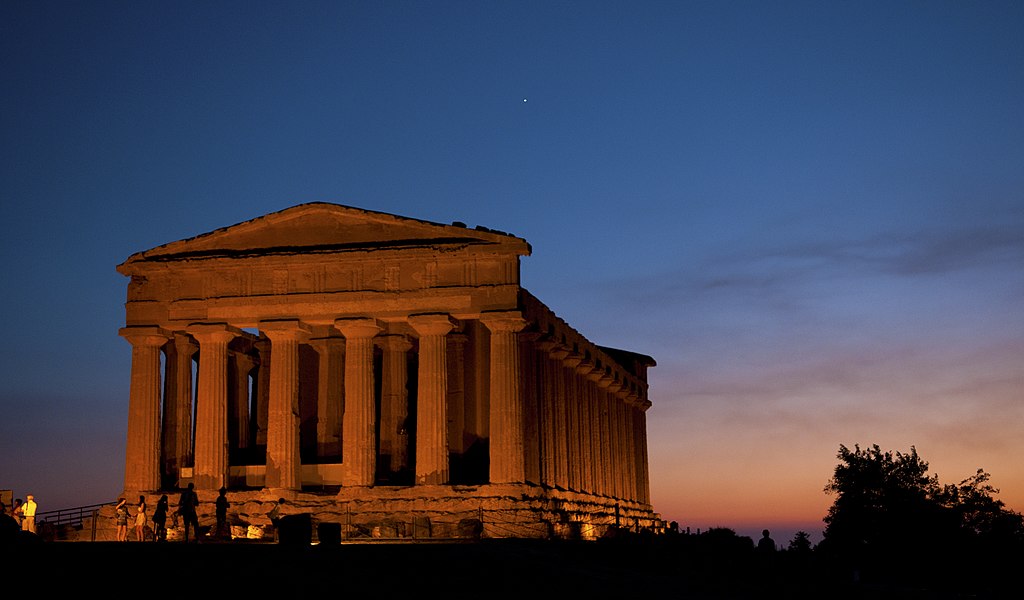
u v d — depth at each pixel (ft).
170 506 245.24
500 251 244.01
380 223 252.21
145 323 257.14
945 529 290.35
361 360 247.09
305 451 284.20
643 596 155.02
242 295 253.24
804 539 311.68
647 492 389.60
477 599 137.28
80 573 130.93
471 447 266.98
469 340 273.13
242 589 129.49
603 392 332.19
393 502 238.27
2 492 225.15
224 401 253.24
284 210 255.29
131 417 254.68
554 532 236.84
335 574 141.90
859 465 306.35
